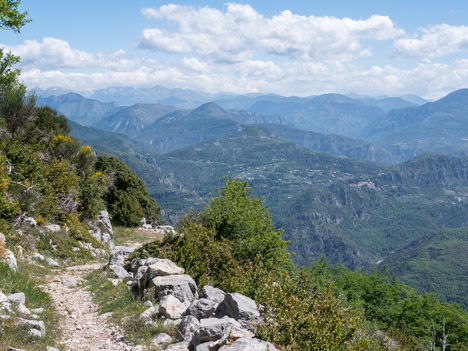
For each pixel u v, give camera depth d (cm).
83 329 1053
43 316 1051
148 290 1248
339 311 901
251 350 652
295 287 1070
